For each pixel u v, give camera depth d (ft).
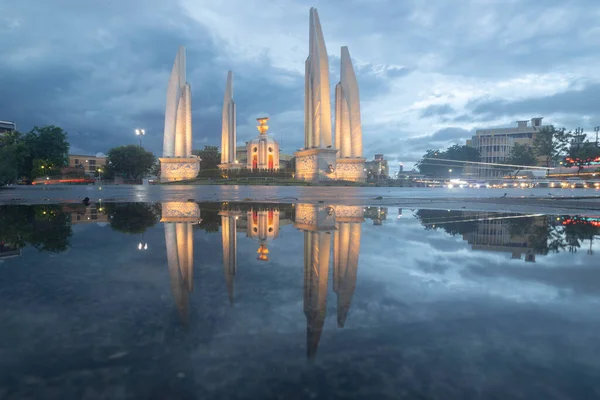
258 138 238.68
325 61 147.84
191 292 5.02
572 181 169.89
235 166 204.85
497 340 3.59
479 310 4.48
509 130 332.80
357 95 184.85
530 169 265.34
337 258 7.63
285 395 2.50
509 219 16.52
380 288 5.39
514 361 3.14
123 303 4.52
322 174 147.95
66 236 10.45
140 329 3.71
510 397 2.53
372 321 4.07
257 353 3.22
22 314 4.09
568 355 3.26
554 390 2.65
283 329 3.76
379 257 7.75
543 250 8.69
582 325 4.00
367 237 10.68
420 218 16.88
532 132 326.24
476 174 308.60
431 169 324.60
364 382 2.72
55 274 5.95
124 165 257.55
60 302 4.52
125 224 13.70
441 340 3.57
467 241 10.00
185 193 55.93
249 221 15.02
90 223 14.02
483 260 7.48
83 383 2.64
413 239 10.28
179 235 10.77
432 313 4.34
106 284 5.39
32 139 180.65
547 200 35.65
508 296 5.05
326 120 148.15
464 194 58.95
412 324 3.99
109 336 3.53
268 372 2.88
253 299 4.75
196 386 2.62
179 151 178.70
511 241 10.00
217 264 6.90
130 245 9.00
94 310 4.24
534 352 3.32
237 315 4.14
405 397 2.50
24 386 2.58
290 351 3.27
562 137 254.06
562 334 3.75
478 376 2.85
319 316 4.15
